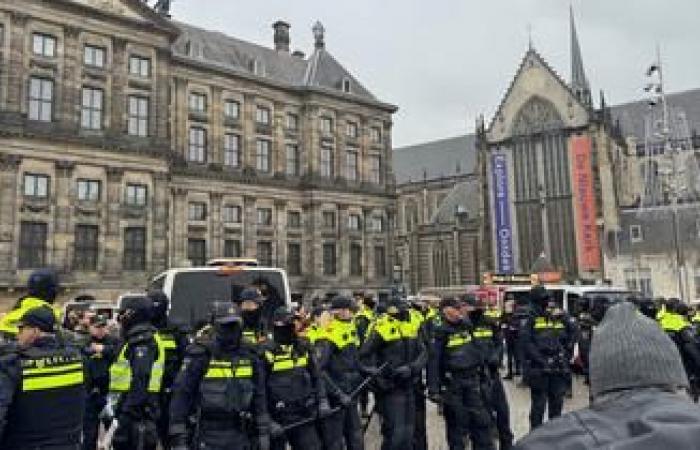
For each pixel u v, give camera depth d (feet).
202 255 187.62
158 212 165.17
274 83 211.61
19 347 21.18
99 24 161.27
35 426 20.59
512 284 117.19
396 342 37.52
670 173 258.98
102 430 51.78
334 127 225.97
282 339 32.55
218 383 25.17
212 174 191.83
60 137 150.41
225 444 24.90
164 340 36.81
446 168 378.53
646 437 5.96
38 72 150.61
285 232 209.46
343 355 38.17
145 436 30.83
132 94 165.99
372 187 233.55
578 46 333.21
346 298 39.86
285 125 215.92
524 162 283.18
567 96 274.36
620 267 248.93
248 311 31.68
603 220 256.93
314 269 211.20
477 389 39.68
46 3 152.76
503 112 293.02
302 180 216.74
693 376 48.83
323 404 33.22
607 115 266.57
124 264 158.20
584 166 264.31
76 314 55.62
